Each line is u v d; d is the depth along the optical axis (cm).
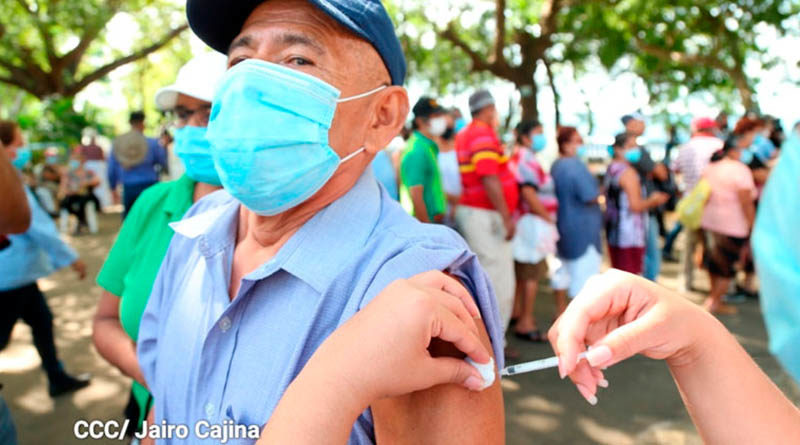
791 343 97
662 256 743
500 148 368
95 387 358
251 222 111
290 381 87
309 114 97
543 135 404
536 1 1379
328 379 62
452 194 402
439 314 66
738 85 1268
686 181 605
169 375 109
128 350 156
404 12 1322
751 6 1122
